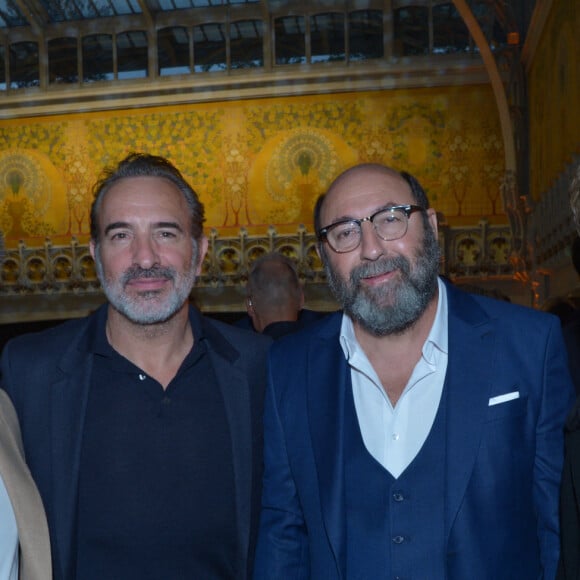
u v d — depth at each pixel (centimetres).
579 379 208
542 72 867
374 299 160
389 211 161
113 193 183
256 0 1085
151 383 183
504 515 154
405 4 1036
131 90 1112
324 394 171
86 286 1074
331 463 164
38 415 179
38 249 1089
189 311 198
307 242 1019
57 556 169
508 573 153
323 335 180
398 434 162
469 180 1016
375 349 169
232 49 1105
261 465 189
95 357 187
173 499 177
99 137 1126
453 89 1030
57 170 1130
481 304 171
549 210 802
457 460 154
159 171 191
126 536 174
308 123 1073
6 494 152
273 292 317
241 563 181
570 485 144
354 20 1066
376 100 1054
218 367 190
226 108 1095
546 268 836
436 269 168
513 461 156
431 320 168
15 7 1120
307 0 1070
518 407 158
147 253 177
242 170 1087
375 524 159
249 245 1041
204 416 186
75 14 1128
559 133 777
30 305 1086
